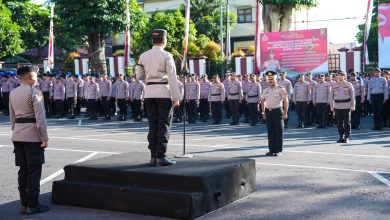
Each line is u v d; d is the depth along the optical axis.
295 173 8.40
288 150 11.09
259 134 14.67
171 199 5.76
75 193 6.46
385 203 6.40
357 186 7.38
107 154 10.82
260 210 6.16
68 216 6.05
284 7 25.88
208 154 10.55
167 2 46.47
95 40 29.45
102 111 22.89
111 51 48.47
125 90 20.33
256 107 17.86
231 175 6.48
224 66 26.91
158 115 6.60
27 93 6.05
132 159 7.26
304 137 13.74
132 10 29.38
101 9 27.56
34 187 6.15
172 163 6.70
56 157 10.49
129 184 6.25
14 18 35.59
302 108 16.95
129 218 5.88
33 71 6.18
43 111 6.10
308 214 5.96
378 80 15.66
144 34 32.09
